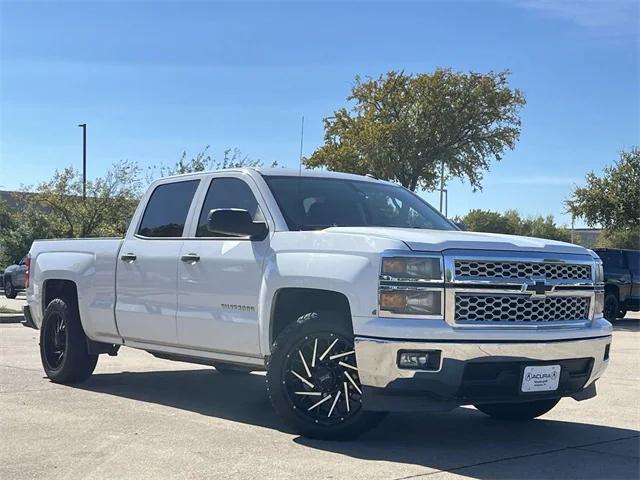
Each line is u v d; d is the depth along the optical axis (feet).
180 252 24.00
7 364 34.55
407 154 103.86
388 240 18.63
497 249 18.90
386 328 17.99
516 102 107.24
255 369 23.81
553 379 19.25
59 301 29.27
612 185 121.39
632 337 56.13
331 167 104.42
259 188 22.72
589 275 20.52
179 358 25.18
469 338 17.93
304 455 18.49
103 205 117.39
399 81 105.81
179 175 25.81
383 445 19.80
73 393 27.20
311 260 19.76
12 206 139.44
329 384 19.56
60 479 16.56
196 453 18.66
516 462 18.35
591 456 19.11
